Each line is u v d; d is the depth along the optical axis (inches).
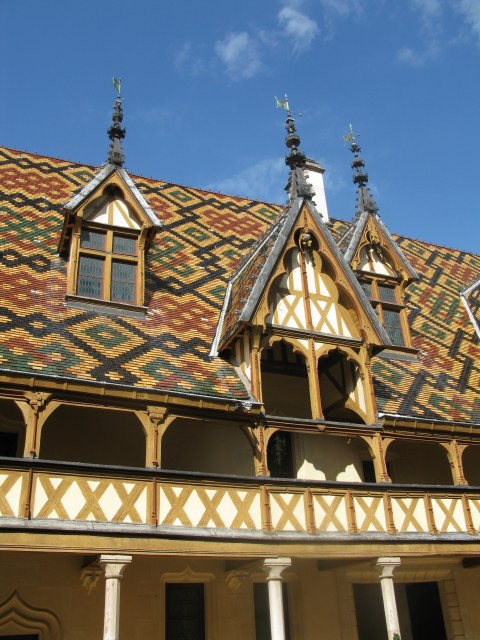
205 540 464.1
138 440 571.8
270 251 611.2
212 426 597.9
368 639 622.8
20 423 531.2
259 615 579.8
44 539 415.2
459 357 774.5
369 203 816.3
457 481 598.5
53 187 815.7
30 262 633.0
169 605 545.0
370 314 616.7
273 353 668.1
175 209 884.0
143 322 605.3
